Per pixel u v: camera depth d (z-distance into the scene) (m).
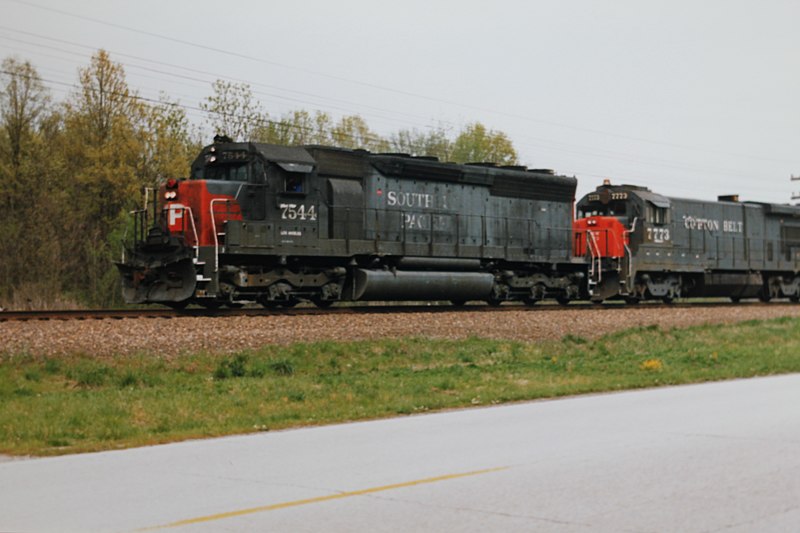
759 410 13.13
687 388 16.38
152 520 7.24
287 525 7.05
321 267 27.02
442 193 30.06
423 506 7.61
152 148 48.00
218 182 24.58
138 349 19.09
